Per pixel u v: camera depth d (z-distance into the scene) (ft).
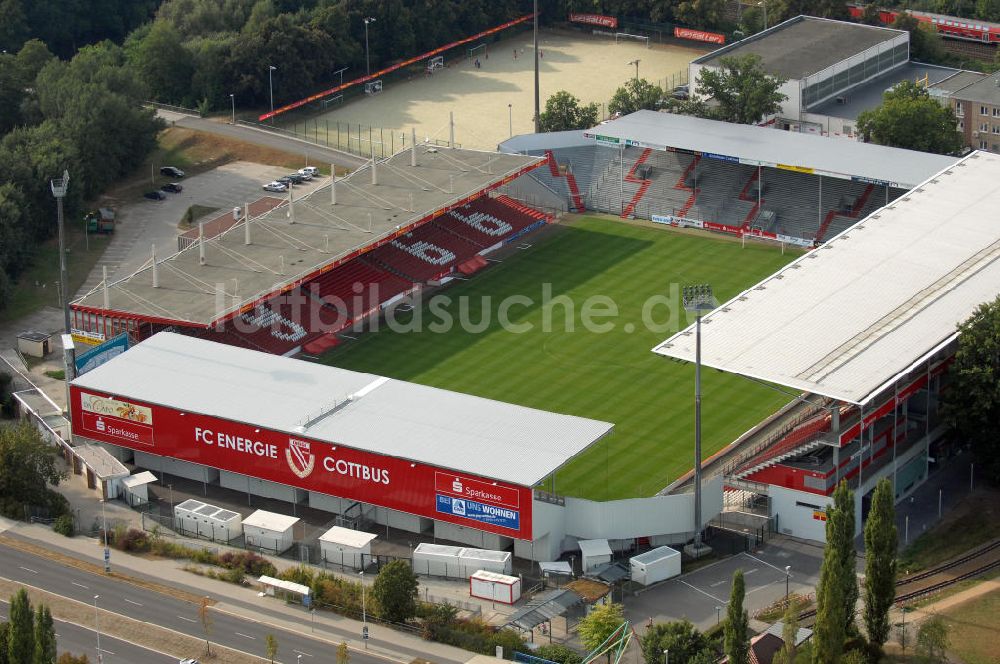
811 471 609.83
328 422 634.43
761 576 586.45
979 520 615.16
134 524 629.51
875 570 513.04
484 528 596.70
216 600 571.69
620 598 571.69
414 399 652.07
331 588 569.23
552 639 548.31
